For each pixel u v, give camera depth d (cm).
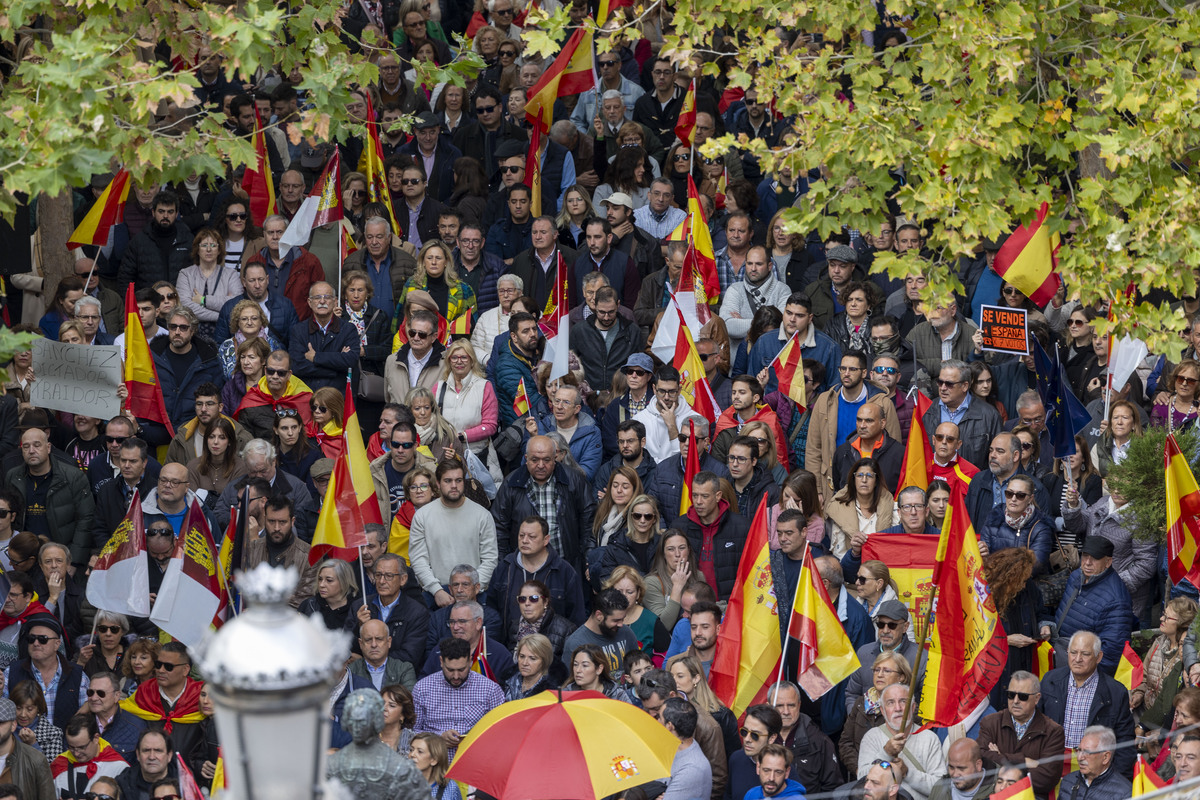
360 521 3559
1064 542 3656
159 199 4859
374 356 4434
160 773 3080
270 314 4572
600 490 4003
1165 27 3027
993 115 2886
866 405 3853
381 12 6838
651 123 5791
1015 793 2706
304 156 5456
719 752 3055
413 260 4759
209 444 4012
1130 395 4169
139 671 3378
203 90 5938
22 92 2553
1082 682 3133
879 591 3434
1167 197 2906
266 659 815
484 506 3891
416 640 3500
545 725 2759
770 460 3925
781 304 4566
